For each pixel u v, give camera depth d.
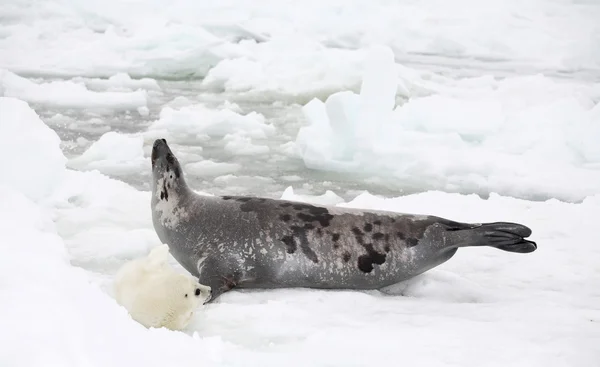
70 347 4.00
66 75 26.05
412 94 24.06
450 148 16.34
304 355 5.44
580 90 24.22
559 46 35.94
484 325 6.52
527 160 15.82
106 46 29.27
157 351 4.62
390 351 5.64
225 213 8.27
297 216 8.24
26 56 28.64
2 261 4.88
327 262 8.01
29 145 9.77
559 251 9.65
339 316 6.81
